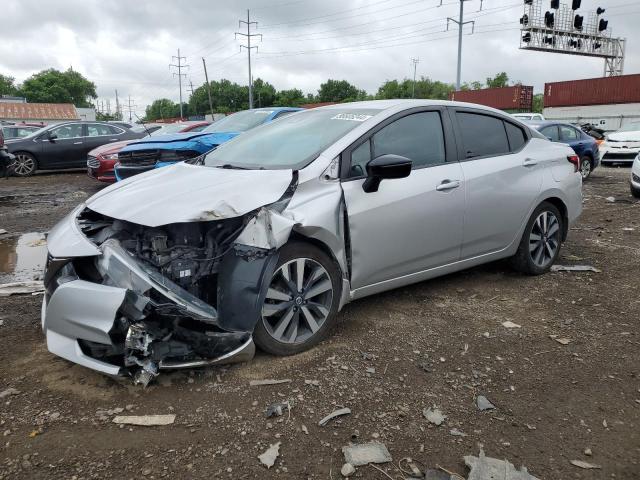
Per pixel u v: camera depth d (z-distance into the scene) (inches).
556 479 94.5
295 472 94.8
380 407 114.6
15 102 2405.3
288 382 123.0
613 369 132.9
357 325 155.9
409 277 161.8
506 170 183.2
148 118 4872.0
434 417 111.2
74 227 127.9
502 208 181.9
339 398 117.4
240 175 139.0
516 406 116.6
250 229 122.2
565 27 1549.0
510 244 191.0
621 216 337.4
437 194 160.4
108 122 612.7
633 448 103.5
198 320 118.4
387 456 98.7
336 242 137.9
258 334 128.3
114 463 96.2
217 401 115.3
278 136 167.9
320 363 132.3
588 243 262.8
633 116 1327.5
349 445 101.8
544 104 1546.5
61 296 112.7
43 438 102.7
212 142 305.1
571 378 128.4
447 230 165.6
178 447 100.7
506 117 194.4
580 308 172.9
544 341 148.1
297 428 106.8
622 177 573.6
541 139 206.5
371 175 138.0
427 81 3339.1
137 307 110.0
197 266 123.4
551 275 206.8
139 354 115.1
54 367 129.4
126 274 114.3
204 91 3969.0
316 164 139.9
